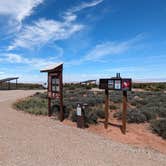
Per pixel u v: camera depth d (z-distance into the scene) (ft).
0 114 44.83
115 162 19.66
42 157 20.24
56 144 24.44
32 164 18.48
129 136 31.12
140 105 57.26
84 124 35.12
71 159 19.97
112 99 65.00
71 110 47.91
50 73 43.45
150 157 21.83
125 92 31.78
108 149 23.52
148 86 180.45
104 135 31.24
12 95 106.01
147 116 40.83
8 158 19.74
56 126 34.58
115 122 39.55
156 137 31.45
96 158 20.45
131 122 38.65
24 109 52.29
